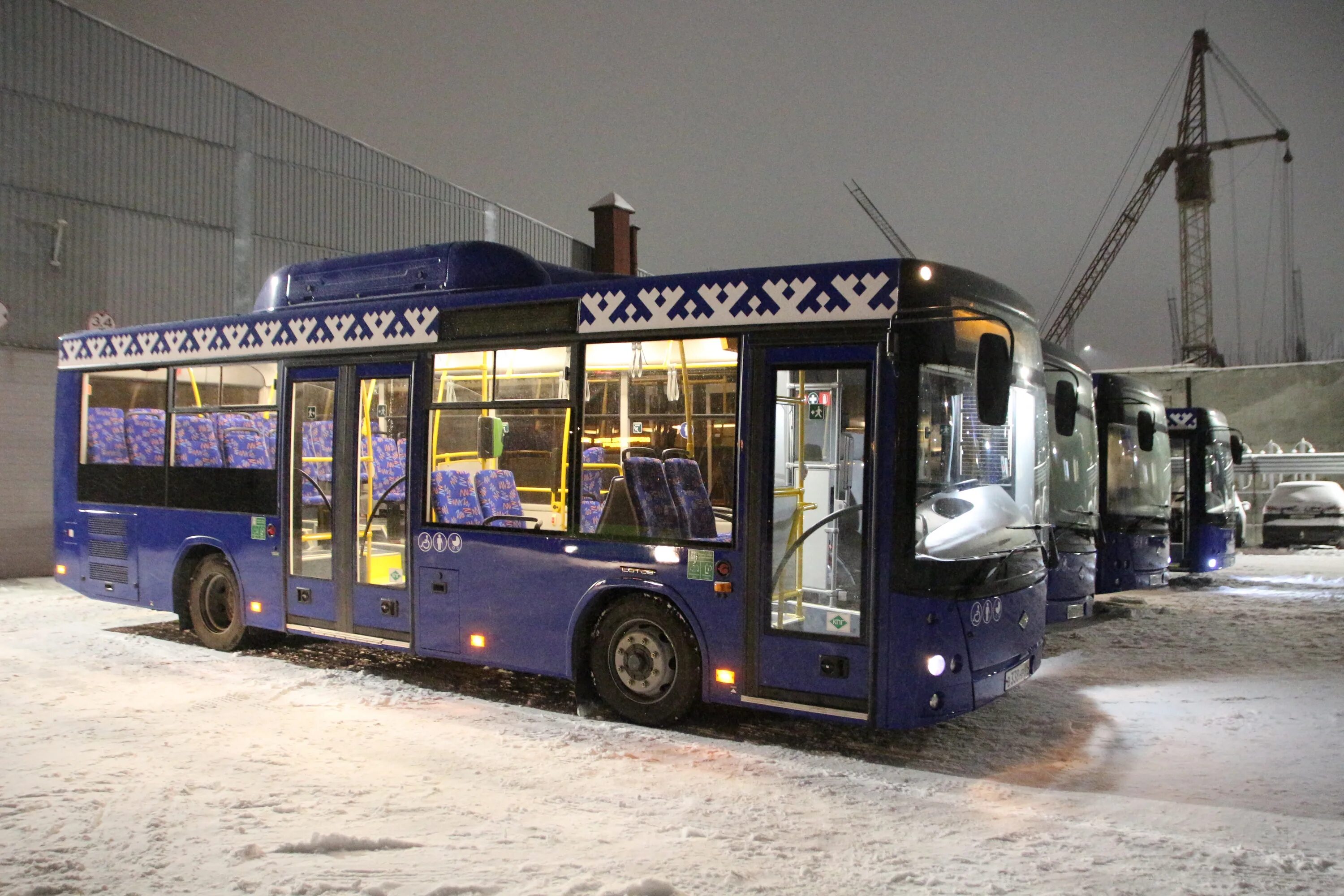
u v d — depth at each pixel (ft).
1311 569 61.21
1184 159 199.72
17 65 50.21
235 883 13.43
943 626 19.43
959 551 19.95
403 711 24.09
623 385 22.89
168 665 29.27
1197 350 196.85
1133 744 21.67
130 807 16.69
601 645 23.24
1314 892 13.41
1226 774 19.44
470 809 16.93
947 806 17.49
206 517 31.24
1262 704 25.18
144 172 55.16
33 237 50.75
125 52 54.39
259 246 60.59
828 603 20.11
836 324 20.21
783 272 20.95
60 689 26.12
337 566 27.78
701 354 21.88
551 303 24.07
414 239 70.54
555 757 20.27
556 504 23.76
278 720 23.07
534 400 24.21
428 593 25.70
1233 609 43.16
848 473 20.38
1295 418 103.60
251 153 60.39
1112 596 48.60
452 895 13.04
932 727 23.12
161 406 32.81
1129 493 44.29
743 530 21.04
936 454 20.02
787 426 21.21
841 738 22.07
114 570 33.86
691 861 14.55
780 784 18.71
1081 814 17.06
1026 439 22.88
